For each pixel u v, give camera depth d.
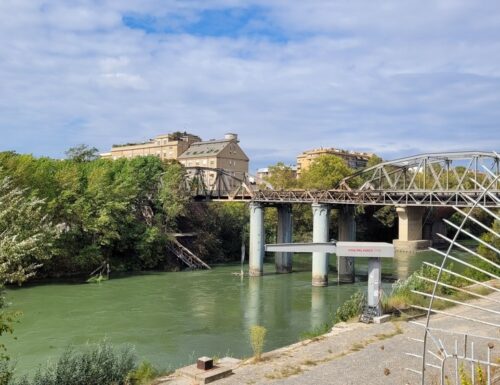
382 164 59.53
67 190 52.94
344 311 23.19
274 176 92.81
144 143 135.38
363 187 60.94
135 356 20.98
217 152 113.75
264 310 35.59
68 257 50.94
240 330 29.34
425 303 23.14
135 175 63.91
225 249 71.06
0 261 11.83
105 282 48.22
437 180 53.00
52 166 58.84
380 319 20.81
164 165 70.81
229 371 14.92
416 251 75.56
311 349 17.23
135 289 44.38
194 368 15.07
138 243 56.94
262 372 14.94
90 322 31.41
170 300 39.31
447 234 95.56
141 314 33.91
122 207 56.16
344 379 14.04
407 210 80.62
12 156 50.62
